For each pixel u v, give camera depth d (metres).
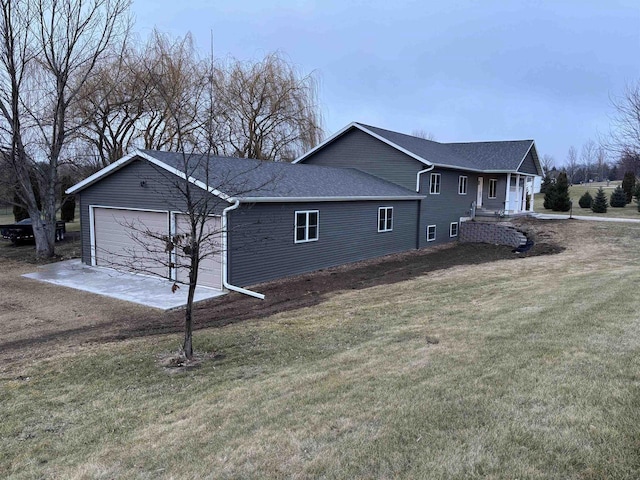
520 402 3.95
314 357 6.12
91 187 14.73
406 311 8.34
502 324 6.61
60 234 21.28
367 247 17.19
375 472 3.15
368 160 21.44
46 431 4.48
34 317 9.35
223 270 11.66
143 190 13.23
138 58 21.33
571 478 2.90
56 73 16.44
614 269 11.98
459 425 3.67
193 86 20.55
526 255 18.08
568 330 5.94
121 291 11.61
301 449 3.58
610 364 4.62
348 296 10.73
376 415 4.00
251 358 6.32
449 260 17.28
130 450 3.93
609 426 3.44
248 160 15.83
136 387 5.49
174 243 6.85
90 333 8.23
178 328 8.48
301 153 26.53
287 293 11.52
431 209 21.02
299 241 13.87
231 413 4.46
